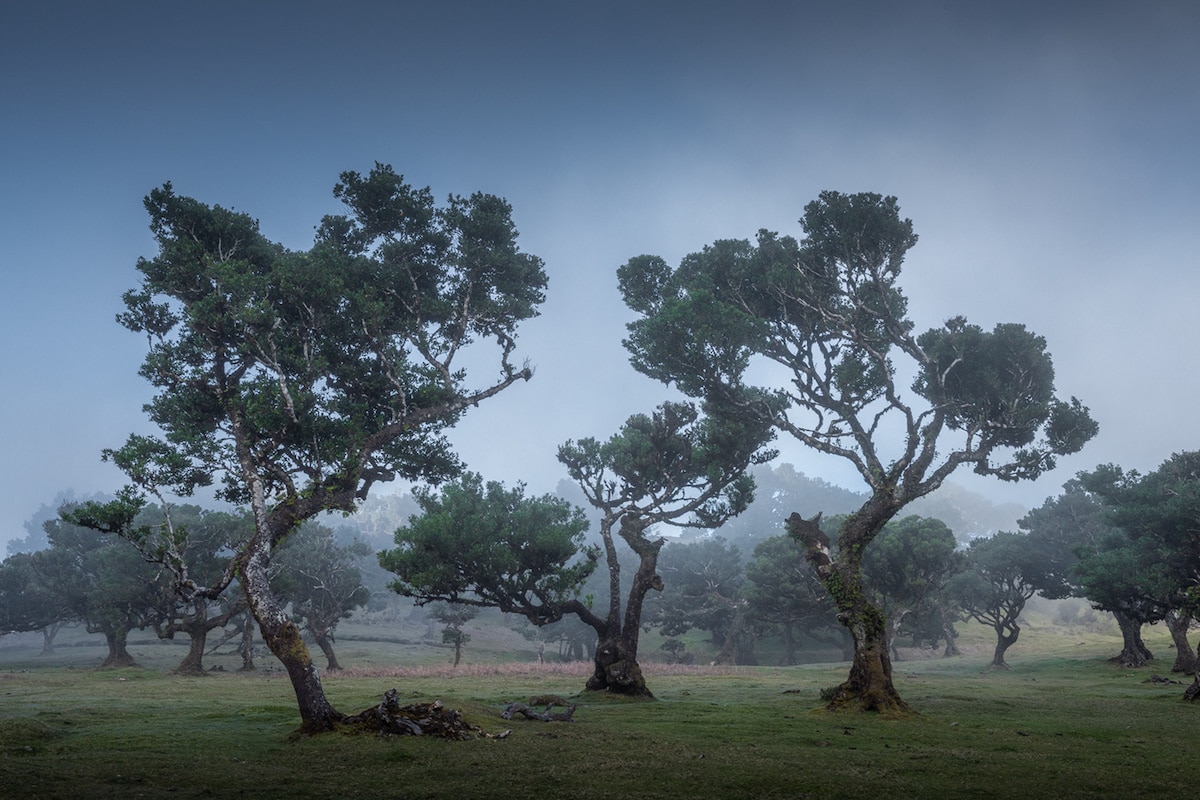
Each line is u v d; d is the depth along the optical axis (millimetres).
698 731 21250
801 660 98625
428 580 35219
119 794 11711
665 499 39094
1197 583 49125
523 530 36750
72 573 85000
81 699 33719
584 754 16500
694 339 32031
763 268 34719
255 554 21688
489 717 22688
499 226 30625
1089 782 13391
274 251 29031
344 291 27047
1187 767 15250
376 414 29016
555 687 43906
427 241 31000
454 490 38781
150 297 27406
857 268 32781
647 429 41219
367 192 29656
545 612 36719
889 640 69875
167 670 65438
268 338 25562
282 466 26078
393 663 83562
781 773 14195
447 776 13695
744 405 34000
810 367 33719
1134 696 36469
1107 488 55781
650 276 37500
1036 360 32562
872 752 17422
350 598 75438
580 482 40656
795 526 31266
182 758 15820
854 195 32000
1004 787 12852
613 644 36188
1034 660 77000
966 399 33875
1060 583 72750
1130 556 53312
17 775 13203
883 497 29812
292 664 19906
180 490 24766
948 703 31312
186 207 27531
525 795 11883
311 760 15609
